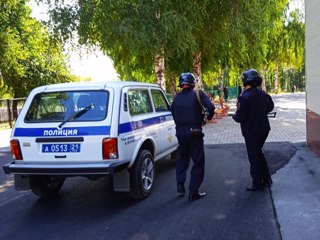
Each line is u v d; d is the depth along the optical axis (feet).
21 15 94.53
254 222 16.37
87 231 16.56
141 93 22.38
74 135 18.28
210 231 15.70
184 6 47.14
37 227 17.44
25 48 94.27
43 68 100.78
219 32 54.19
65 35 45.62
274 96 140.77
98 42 48.55
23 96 101.60
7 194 23.47
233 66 70.33
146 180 20.84
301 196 19.30
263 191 20.58
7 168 18.97
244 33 54.60
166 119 24.97
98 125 18.24
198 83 58.59
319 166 25.14
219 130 46.62
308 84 31.86
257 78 20.48
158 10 44.88
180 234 15.60
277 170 24.64
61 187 23.77
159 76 50.85
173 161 29.22
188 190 21.67
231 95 135.33
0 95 103.55
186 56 60.95
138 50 44.68
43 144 18.75
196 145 19.86
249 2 51.96
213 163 28.09
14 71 94.12
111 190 22.75
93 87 19.49
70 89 19.71
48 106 19.66
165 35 44.06
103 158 18.02
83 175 18.24
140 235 15.76
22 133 19.17
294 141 35.37
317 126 28.45
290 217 16.63
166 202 19.75
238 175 24.30
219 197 20.02
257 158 20.65
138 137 20.15
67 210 19.61
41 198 22.08
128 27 42.47
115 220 17.65
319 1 27.14
